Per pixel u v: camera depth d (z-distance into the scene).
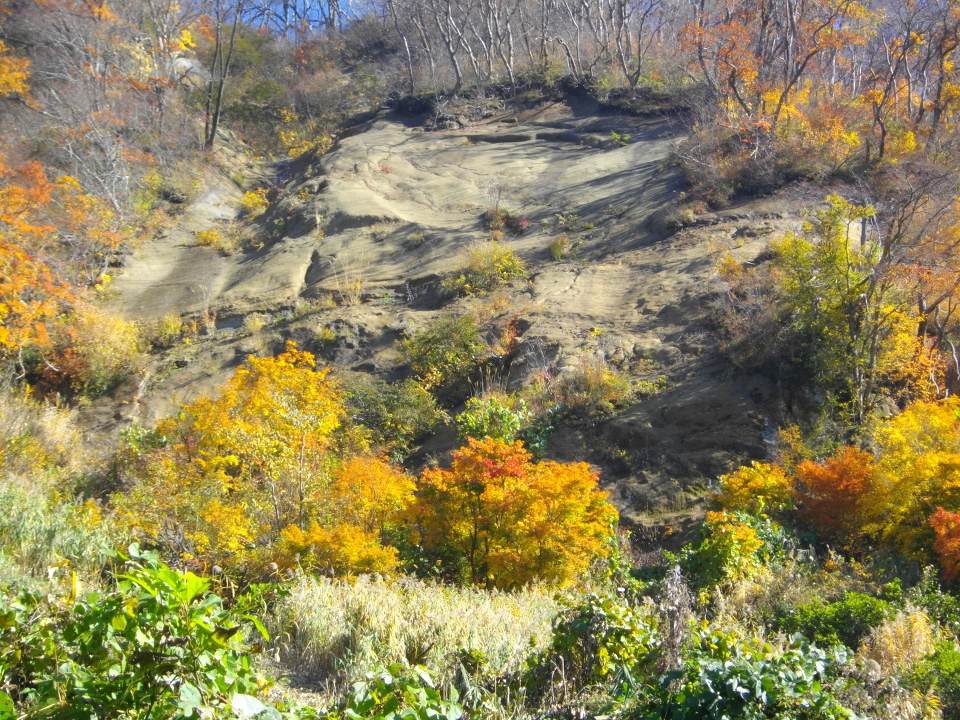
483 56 48.88
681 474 13.05
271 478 10.34
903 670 5.24
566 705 4.34
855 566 9.19
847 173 23.34
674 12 44.22
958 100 27.02
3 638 3.28
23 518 7.84
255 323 23.80
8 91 36.75
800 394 13.86
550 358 17.47
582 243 24.94
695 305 17.92
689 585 8.57
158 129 38.97
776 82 29.88
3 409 13.98
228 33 53.97
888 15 30.92
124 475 12.65
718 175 25.03
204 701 2.96
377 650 5.50
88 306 23.45
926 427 10.60
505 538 9.10
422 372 18.70
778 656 4.06
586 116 38.41
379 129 41.50
